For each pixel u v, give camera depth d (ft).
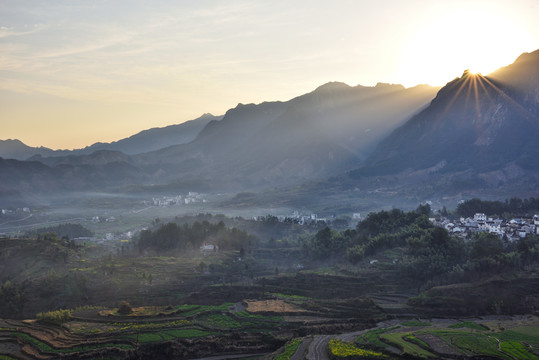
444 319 631.15
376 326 609.83
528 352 463.42
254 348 566.36
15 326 623.36
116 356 530.68
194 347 560.20
